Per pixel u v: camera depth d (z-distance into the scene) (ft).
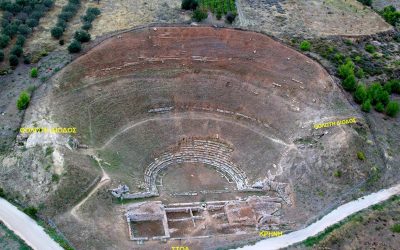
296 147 298.97
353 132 302.86
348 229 256.73
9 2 374.43
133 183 274.36
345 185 283.18
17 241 234.99
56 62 324.39
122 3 395.55
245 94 329.52
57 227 243.60
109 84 318.24
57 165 264.31
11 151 276.00
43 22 368.27
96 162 276.00
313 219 262.88
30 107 294.46
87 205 254.27
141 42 344.69
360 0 449.89
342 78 341.82
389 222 263.70
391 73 364.79
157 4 396.16
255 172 290.97
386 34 405.18
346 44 383.65
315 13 417.08
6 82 313.12
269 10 409.90
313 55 356.79
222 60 343.87
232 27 368.48
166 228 251.80
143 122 308.60
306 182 282.15
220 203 272.51
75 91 308.40
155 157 295.07
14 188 261.65
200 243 245.86
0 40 337.11
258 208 267.39
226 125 314.96
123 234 245.86
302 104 322.96
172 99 322.75
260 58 348.18
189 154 300.61
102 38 344.49
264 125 315.17
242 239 249.96
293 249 244.01
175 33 354.54
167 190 277.85
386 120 327.06
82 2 395.34
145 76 327.88
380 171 292.61
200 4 394.73
